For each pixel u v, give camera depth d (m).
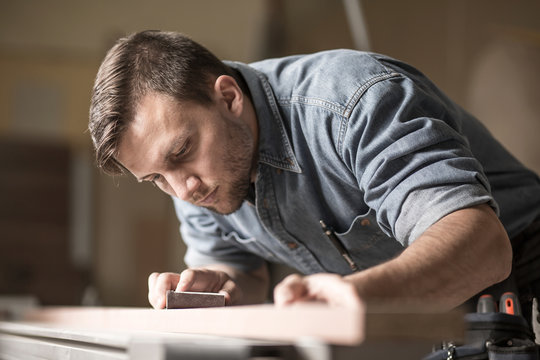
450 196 0.91
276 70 1.30
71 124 5.19
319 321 0.62
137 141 1.11
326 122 1.14
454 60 3.28
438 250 0.81
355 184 1.18
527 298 1.26
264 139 1.25
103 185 5.04
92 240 4.98
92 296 4.89
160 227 5.07
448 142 1.02
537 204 1.31
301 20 4.74
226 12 5.61
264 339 0.68
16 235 4.91
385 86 1.08
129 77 1.13
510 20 3.02
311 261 1.45
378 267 0.76
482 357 0.99
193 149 1.13
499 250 0.86
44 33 5.26
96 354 0.82
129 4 5.44
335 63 1.18
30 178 5.02
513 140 2.99
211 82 1.18
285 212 1.33
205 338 0.72
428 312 0.61
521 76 2.95
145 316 1.10
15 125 5.10
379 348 0.61
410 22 3.51
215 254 1.65
